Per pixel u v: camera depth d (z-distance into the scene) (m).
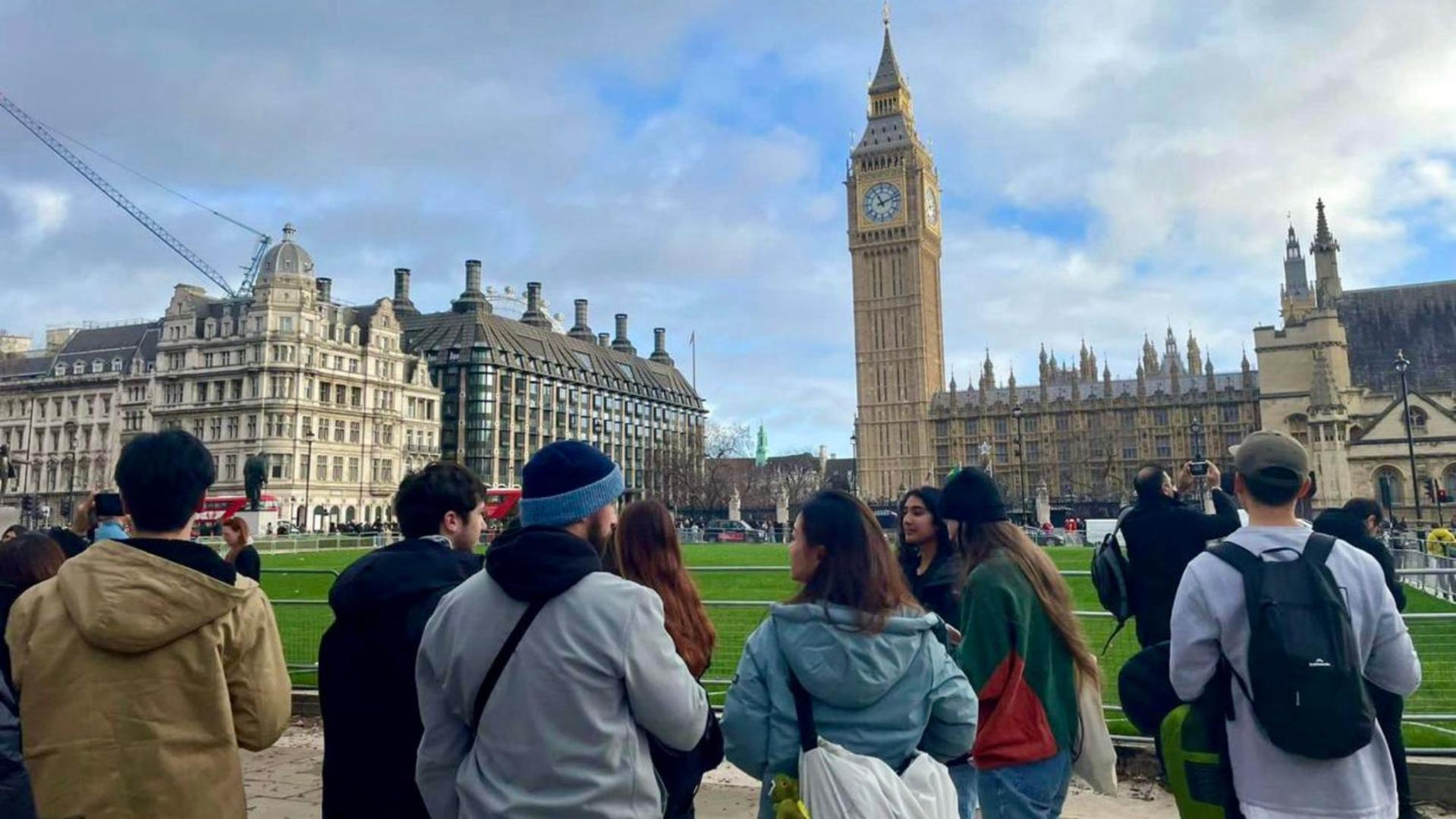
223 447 96.50
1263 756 4.30
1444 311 96.81
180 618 4.09
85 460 108.75
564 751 3.58
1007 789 5.55
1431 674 12.20
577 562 3.82
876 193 155.88
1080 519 103.81
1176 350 160.62
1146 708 5.32
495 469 116.69
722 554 51.88
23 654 4.22
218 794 4.14
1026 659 5.60
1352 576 4.39
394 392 108.44
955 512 6.08
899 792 4.04
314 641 15.59
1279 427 98.62
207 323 101.31
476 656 3.75
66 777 3.98
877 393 153.12
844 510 4.53
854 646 4.20
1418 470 81.69
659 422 159.25
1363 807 4.16
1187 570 4.68
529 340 129.88
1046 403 144.38
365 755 4.66
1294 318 105.56
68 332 125.44
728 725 4.48
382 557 4.94
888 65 159.50
